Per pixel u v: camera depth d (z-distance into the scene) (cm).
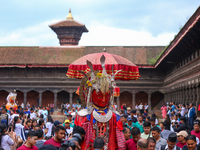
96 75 916
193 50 2697
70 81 5188
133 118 1320
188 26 2153
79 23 7275
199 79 2312
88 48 5875
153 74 5106
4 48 5762
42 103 5506
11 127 1082
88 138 875
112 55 1170
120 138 900
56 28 7262
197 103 2409
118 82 5106
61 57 5569
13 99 2764
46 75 5259
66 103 5100
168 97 4644
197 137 952
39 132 910
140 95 5356
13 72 5281
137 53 5572
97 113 899
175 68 3847
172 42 2898
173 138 764
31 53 5647
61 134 764
